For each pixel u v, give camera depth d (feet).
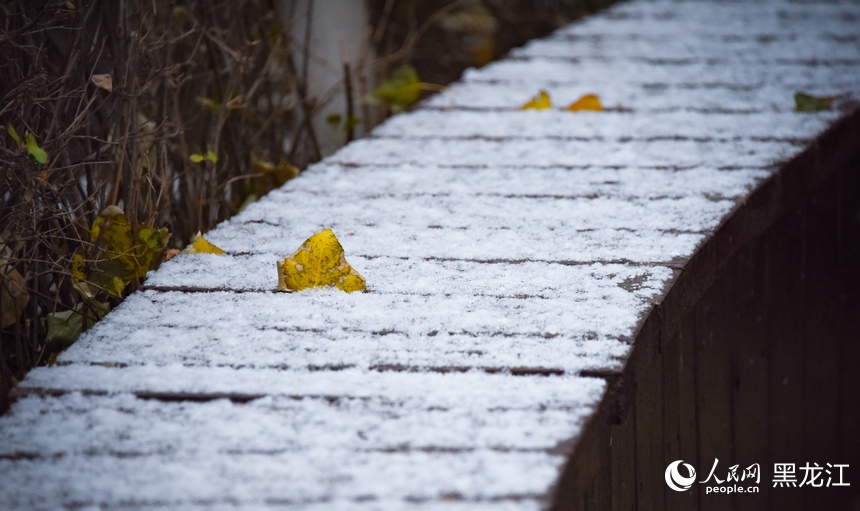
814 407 13.62
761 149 12.69
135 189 11.83
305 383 10.73
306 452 10.42
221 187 12.64
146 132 12.15
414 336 10.99
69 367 10.84
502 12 24.39
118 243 11.66
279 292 11.35
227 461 10.39
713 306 11.96
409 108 14.24
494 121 13.43
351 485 10.28
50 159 11.60
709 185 12.24
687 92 13.84
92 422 10.57
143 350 10.94
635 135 13.04
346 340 10.98
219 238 11.87
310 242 11.37
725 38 16.55
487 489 10.25
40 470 10.37
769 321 12.73
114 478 10.34
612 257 11.55
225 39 13.10
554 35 17.33
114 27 12.11
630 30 17.51
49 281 11.84
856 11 18.44
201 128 13.08
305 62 13.78
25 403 10.65
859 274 14.35
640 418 11.21
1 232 11.36
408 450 10.41
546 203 12.15
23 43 11.70
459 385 10.70
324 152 15.53
